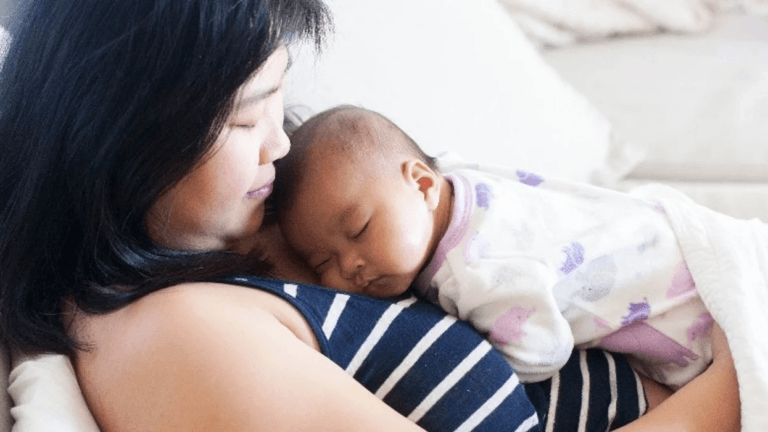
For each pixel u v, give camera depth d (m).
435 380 0.65
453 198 0.80
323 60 1.00
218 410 0.52
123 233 0.61
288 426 0.53
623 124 1.41
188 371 0.53
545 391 0.75
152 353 0.55
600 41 1.68
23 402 0.57
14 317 0.63
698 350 0.80
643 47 1.63
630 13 1.66
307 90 1.00
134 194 0.58
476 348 0.67
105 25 0.54
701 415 0.68
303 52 0.85
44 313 0.63
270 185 0.69
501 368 0.67
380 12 1.11
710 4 1.68
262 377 0.53
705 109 1.41
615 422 0.75
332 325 0.64
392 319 0.66
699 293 0.79
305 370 0.55
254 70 0.55
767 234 0.84
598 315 0.79
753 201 1.23
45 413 0.55
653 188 1.02
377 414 0.55
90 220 0.59
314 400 0.54
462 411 0.64
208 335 0.54
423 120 1.11
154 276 0.61
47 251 0.62
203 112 0.54
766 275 0.79
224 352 0.54
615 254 0.79
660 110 1.43
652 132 1.39
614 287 0.79
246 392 0.52
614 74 1.54
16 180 0.62
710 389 0.71
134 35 0.53
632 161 1.34
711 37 1.63
